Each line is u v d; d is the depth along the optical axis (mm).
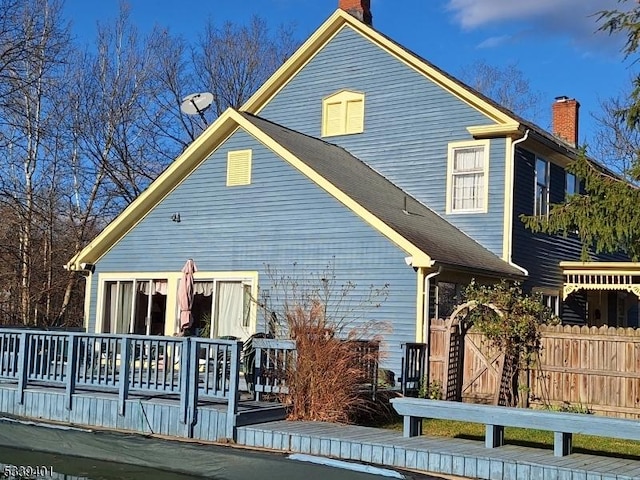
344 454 9930
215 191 18375
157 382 11672
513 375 14656
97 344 12492
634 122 14883
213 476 10234
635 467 8555
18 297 31062
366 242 16156
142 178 36469
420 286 15430
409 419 10258
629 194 14203
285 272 17109
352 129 21344
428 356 15352
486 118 19109
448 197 19438
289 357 12086
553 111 27094
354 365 12383
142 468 10844
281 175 17422
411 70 20500
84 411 12258
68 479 10711
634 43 14570
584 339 14234
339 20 21625
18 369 13086
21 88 26938
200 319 18266
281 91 22859
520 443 10992
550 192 20781
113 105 35281
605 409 13961
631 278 21359
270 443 10539
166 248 18938
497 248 18562
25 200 30312
